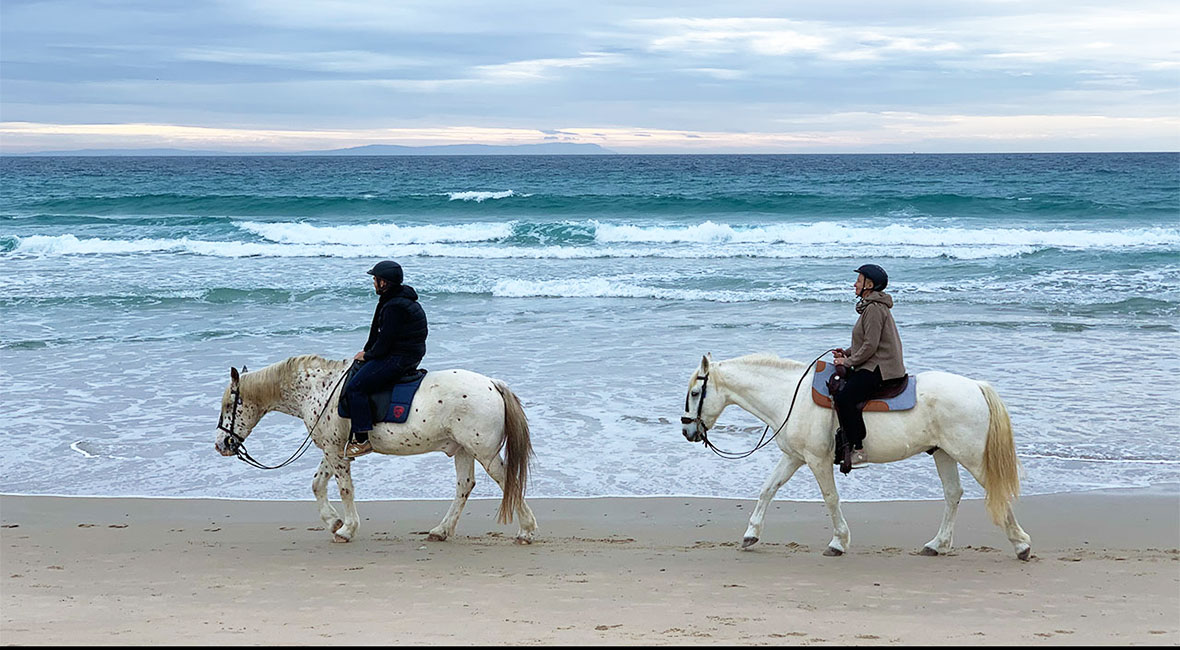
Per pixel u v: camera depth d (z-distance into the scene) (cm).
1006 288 2458
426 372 877
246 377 907
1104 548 850
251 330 1927
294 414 909
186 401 1410
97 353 1727
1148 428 1245
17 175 9756
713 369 863
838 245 3312
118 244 3250
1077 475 1079
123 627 594
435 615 630
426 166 14862
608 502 1011
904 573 760
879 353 790
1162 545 858
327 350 1736
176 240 3297
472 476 889
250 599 678
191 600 675
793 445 826
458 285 2525
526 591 700
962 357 1664
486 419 852
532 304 2280
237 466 1143
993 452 777
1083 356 1670
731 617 626
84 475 1104
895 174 9206
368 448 871
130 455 1173
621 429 1267
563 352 1722
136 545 860
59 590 707
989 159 18725
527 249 3170
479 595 688
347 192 6500
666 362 1633
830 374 813
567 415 1327
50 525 928
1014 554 827
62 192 6481
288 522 952
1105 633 587
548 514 975
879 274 796
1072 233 3316
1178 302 2181
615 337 1861
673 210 4538
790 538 891
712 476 1098
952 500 830
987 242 3359
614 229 3478
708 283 2548
